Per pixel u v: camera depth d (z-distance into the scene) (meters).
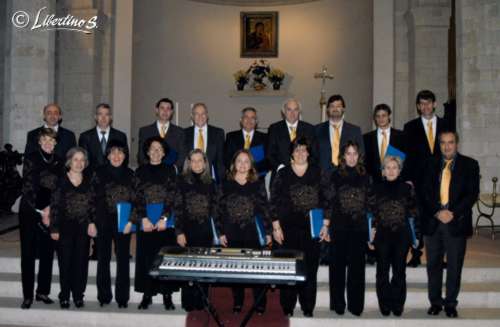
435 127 4.84
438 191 4.13
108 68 9.12
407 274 4.81
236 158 4.05
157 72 10.64
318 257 4.11
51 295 4.67
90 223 4.23
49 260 4.41
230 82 11.02
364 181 4.13
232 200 4.07
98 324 4.23
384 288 4.15
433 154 4.72
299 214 4.06
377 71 8.98
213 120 10.99
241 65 11.07
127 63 9.28
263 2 11.07
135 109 10.09
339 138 4.79
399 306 4.15
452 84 8.18
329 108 4.80
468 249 5.63
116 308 4.33
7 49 7.47
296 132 4.75
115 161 4.23
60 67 8.79
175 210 4.08
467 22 6.86
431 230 4.12
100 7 9.02
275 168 4.75
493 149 6.85
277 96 10.76
